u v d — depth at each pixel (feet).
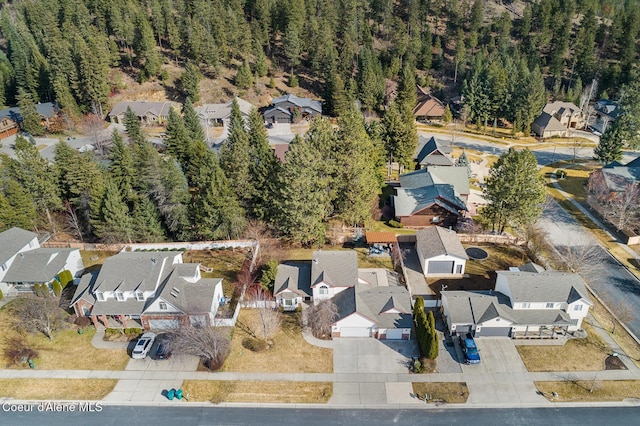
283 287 162.81
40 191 206.80
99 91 349.82
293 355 142.51
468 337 146.61
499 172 193.67
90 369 138.72
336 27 456.86
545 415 122.83
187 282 157.99
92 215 198.90
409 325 146.92
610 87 408.87
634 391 129.18
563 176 275.59
